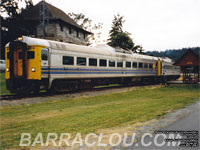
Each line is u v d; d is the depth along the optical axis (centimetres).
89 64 1456
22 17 2845
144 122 548
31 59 1140
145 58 2219
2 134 449
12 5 2825
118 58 1762
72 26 3200
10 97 1070
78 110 744
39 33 2914
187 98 1081
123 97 1154
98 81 1598
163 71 2661
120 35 4719
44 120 584
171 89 1680
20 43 1142
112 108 773
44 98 1073
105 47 1764
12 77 1170
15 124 542
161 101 966
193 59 2250
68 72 1293
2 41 2788
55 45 1221
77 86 1406
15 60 1195
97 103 938
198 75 2414
